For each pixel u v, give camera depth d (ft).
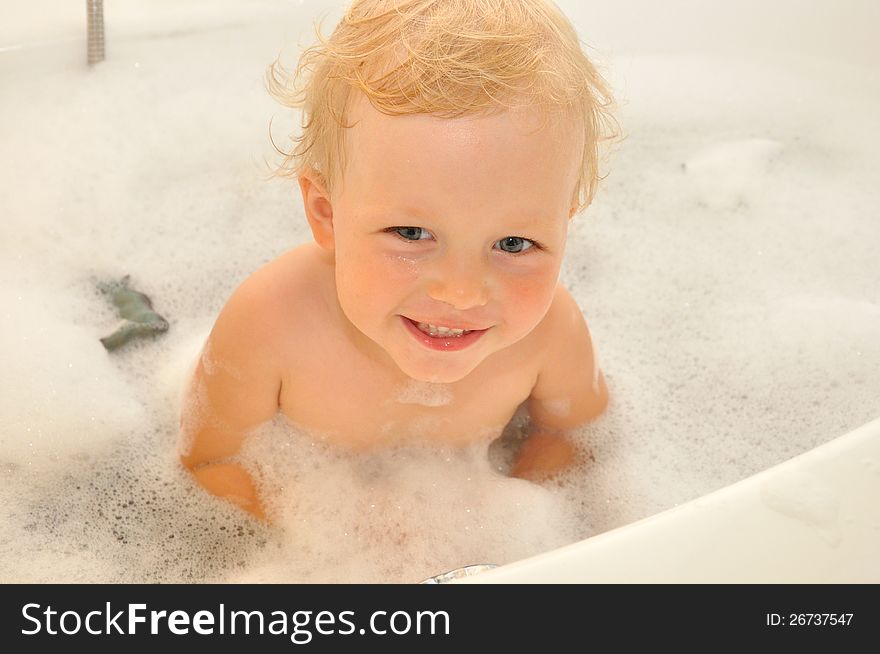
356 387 3.46
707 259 4.74
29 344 3.94
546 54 2.74
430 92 2.58
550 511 3.67
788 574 2.19
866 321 4.27
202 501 3.59
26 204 4.47
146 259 4.52
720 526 2.26
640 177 5.07
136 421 3.81
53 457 3.68
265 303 3.35
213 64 4.98
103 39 4.76
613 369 4.23
